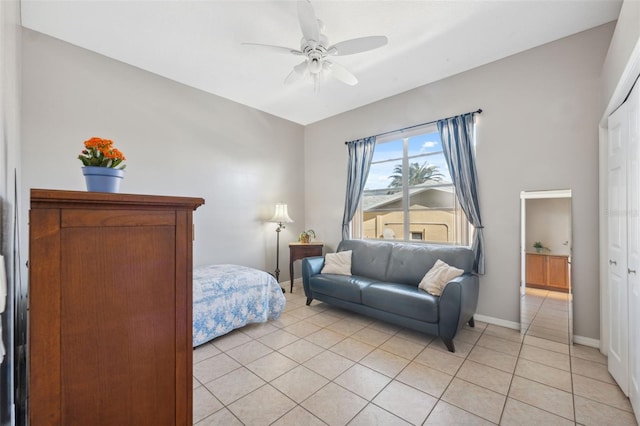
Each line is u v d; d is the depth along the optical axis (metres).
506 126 3.04
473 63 3.14
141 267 0.93
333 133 4.75
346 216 4.43
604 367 2.23
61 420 0.78
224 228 4.00
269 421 1.67
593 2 2.24
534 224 2.88
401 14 2.36
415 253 3.38
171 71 3.29
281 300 3.28
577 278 2.65
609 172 2.19
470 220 3.22
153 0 2.18
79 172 2.79
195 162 3.70
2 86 0.92
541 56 2.83
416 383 2.04
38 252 0.75
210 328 2.65
